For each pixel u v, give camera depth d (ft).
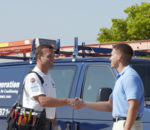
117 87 13.00
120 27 139.54
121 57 13.16
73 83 17.66
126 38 139.54
